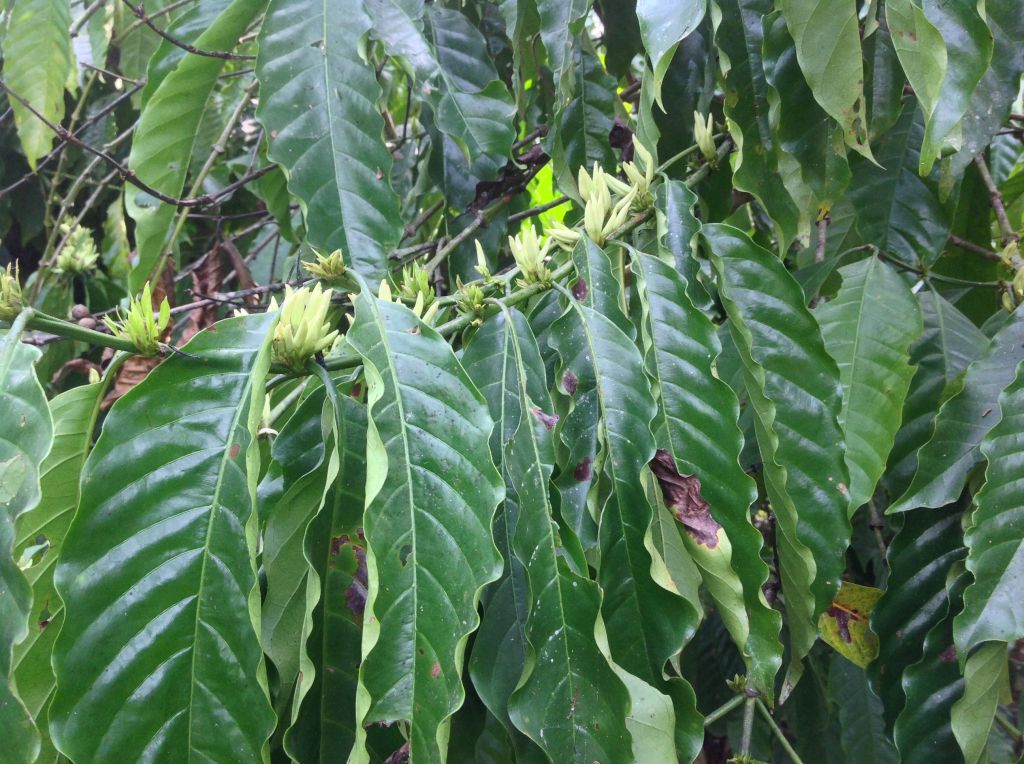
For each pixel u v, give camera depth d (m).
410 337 0.48
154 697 0.40
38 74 1.14
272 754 0.50
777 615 0.53
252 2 0.76
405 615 0.42
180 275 1.27
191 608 0.41
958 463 0.63
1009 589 0.56
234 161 1.42
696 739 0.49
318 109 0.73
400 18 0.82
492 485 0.45
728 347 0.78
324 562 0.48
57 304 1.46
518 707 0.45
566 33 0.78
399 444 0.45
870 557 0.94
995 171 1.27
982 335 0.75
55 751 0.48
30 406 0.41
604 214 0.63
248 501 0.43
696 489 0.53
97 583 0.41
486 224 1.00
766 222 1.06
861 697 0.92
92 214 1.81
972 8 0.56
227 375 0.46
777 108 0.69
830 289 0.91
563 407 0.55
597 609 0.46
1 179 1.63
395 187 1.27
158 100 0.80
